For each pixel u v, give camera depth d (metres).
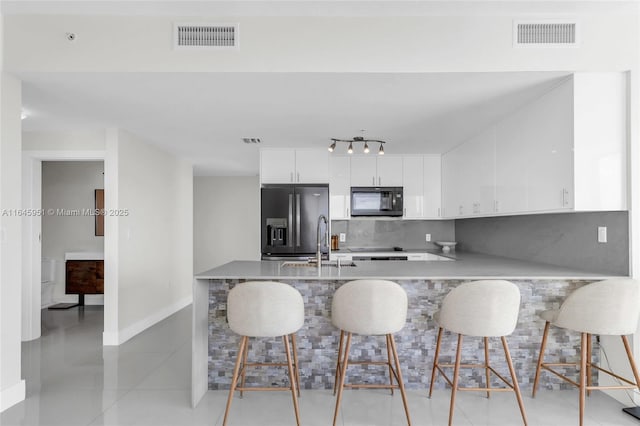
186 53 2.51
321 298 2.93
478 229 4.97
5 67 2.48
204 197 8.10
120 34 2.49
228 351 2.94
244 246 8.09
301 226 5.04
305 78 2.61
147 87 2.76
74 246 6.08
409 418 2.36
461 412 2.57
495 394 2.83
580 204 2.54
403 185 5.36
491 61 2.52
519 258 3.93
